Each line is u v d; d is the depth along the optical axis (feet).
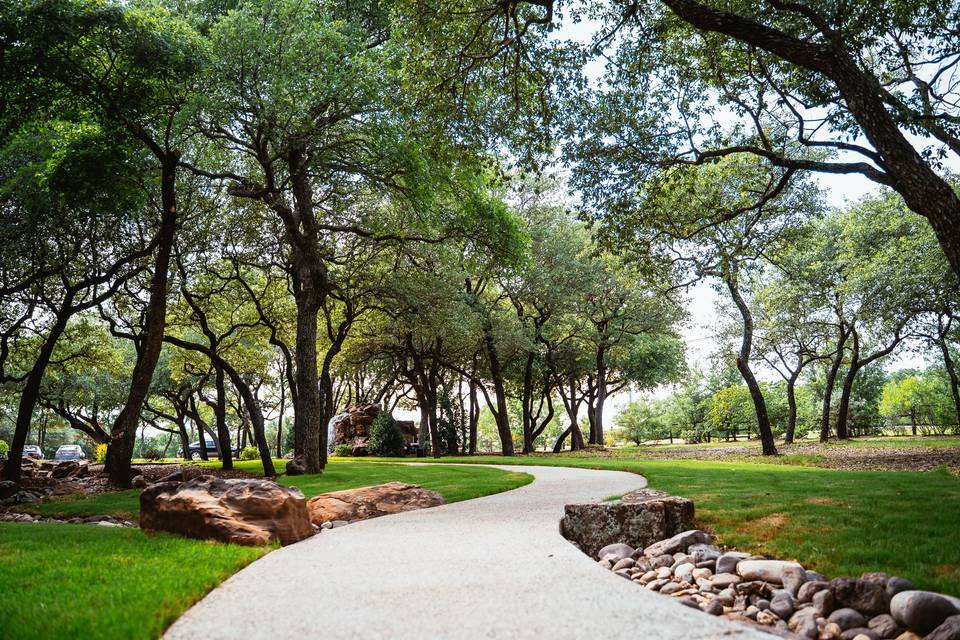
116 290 79.77
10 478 66.69
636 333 138.31
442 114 52.54
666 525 28.12
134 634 13.09
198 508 27.09
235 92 54.54
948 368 116.98
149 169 66.33
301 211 71.36
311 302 70.44
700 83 55.31
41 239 70.13
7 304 83.35
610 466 69.77
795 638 15.38
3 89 51.11
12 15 45.70
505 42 49.26
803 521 27.68
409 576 18.93
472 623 13.84
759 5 47.50
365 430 146.30
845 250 112.47
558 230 124.06
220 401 94.84
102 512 41.22
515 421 269.64
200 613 15.07
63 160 55.06
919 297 83.97
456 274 101.50
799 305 125.59
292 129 57.47
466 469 71.10
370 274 93.86
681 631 13.07
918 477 44.73
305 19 56.24
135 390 62.13
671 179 59.26
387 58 57.06
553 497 41.50
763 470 58.18
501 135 54.44
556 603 15.43
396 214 88.33
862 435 166.71
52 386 131.34
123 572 19.17
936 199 28.76
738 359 92.38
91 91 53.62
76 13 47.06
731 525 28.68
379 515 36.73
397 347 134.31
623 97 54.54
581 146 54.54
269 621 14.26
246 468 88.02
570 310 130.72
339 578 18.86
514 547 23.65
